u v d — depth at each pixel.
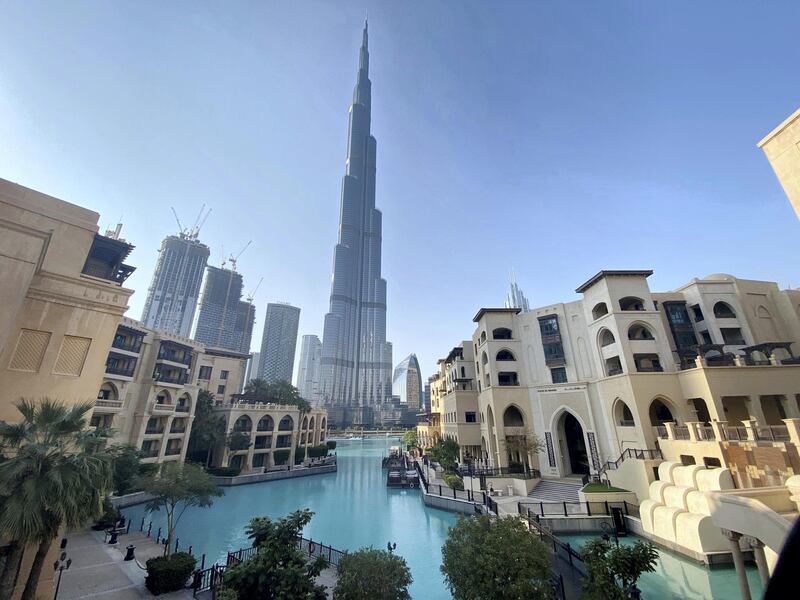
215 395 63.84
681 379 34.09
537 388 45.12
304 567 14.41
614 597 12.28
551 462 41.59
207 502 25.11
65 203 18.11
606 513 27.31
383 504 40.44
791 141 15.25
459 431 54.03
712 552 19.36
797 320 38.38
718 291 39.84
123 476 33.88
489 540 14.12
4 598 12.20
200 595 17.86
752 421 21.75
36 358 16.23
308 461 68.44
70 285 17.56
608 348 38.88
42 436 13.84
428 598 19.20
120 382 41.44
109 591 17.78
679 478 24.00
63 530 15.83
